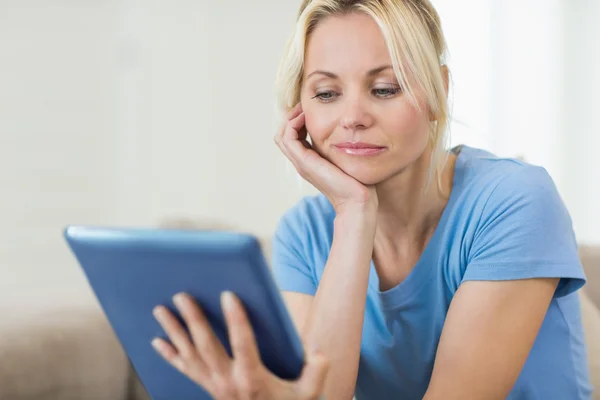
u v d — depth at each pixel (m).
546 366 1.19
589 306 1.63
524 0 3.52
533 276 1.08
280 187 3.78
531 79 3.53
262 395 0.80
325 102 1.13
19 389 1.31
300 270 1.34
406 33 1.07
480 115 3.51
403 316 1.23
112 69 3.68
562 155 3.54
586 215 3.52
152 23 3.76
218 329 0.80
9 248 3.32
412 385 1.30
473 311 1.09
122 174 3.70
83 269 0.84
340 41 1.08
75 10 3.54
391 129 1.09
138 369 0.94
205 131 3.85
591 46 3.50
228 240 0.71
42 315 1.47
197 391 0.93
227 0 3.83
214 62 3.85
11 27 3.32
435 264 1.19
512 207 1.10
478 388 1.07
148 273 0.78
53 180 3.47
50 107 3.46
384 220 1.21
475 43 3.51
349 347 1.09
